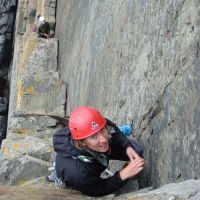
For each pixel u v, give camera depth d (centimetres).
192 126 281
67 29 956
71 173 291
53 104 869
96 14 674
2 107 1683
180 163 293
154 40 376
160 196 246
